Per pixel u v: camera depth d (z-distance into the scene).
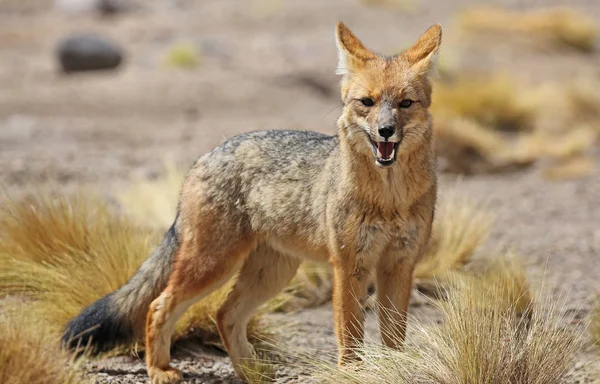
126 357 17.38
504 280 19.34
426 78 16.02
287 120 44.25
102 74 54.72
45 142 38.34
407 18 74.31
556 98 47.12
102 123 42.91
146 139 40.19
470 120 43.06
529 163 37.66
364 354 15.45
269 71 55.47
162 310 16.28
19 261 19.69
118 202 28.41
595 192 33.25
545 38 63.62
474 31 64.94
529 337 14.71
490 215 27.06
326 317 20.41
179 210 16.84
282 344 17.98
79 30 69.75
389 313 15.94
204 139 40.12
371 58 16.20
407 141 15.41
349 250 15.64
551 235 26.97
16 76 53.53
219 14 77.50
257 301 17.33
